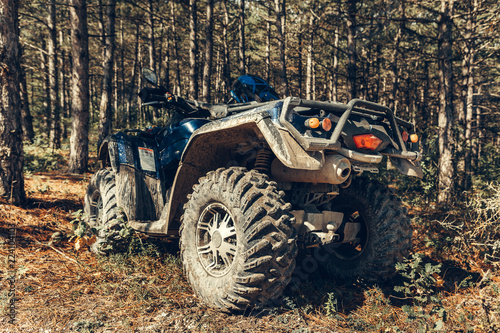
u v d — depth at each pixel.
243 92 4.26
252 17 29.67
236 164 3.74
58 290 3.25
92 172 10.76
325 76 31.94
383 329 2.79
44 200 6.25
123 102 38.34
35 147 14.12
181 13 28.08
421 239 5.32
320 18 18.34
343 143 3.01
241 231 2.70
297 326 2.71
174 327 2.65
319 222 3.25
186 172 3.51
